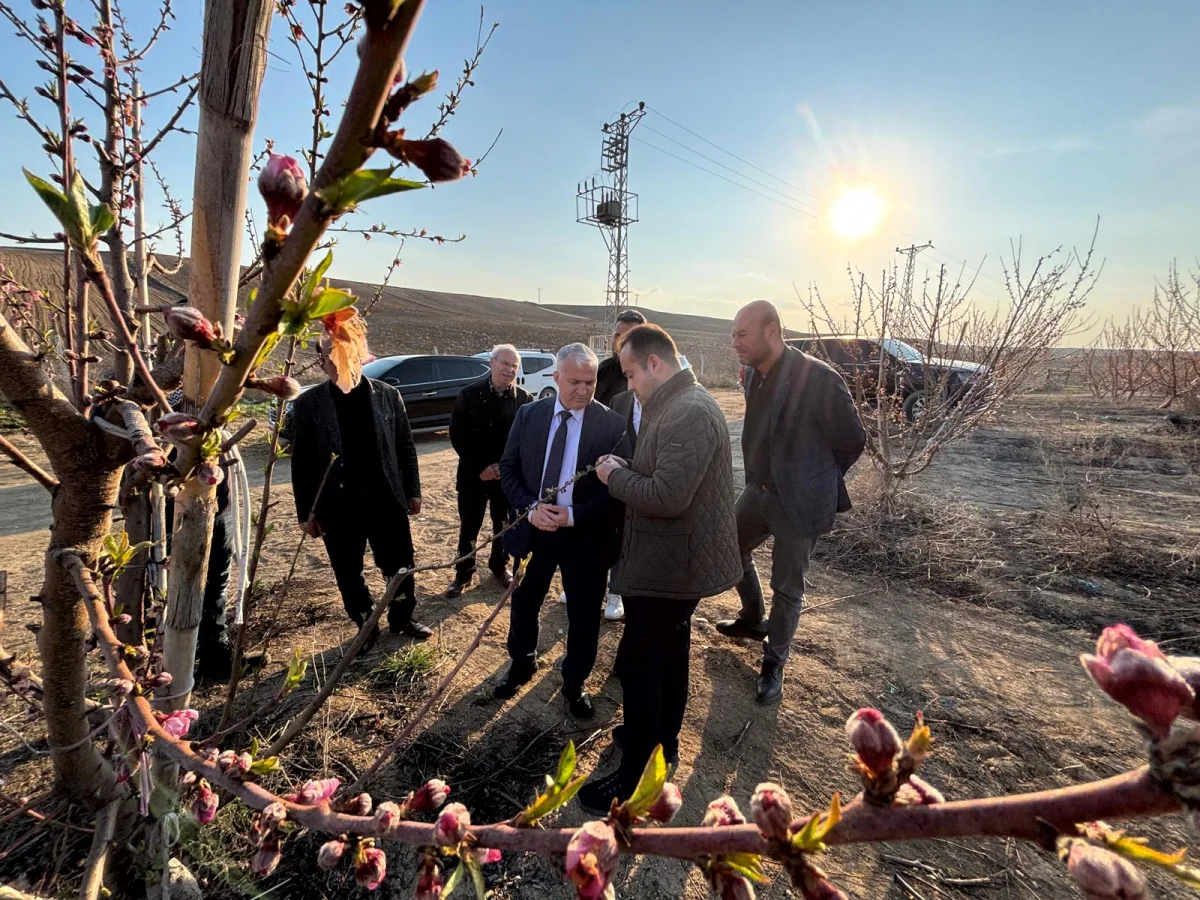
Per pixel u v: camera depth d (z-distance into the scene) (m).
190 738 2.46
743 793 2.32
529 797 2.26
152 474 0.77
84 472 0.99
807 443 2.75
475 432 3.89
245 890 1.82
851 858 2.05
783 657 2.87
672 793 0.63
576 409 2.76
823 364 2.79
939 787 2.36
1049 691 2.95
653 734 2.10
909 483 6.36
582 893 0.54
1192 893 1.93
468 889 1.90
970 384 5.75
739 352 2.90
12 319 1.18
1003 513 5.60
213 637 2.91
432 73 0.43
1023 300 5.53
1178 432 9.72
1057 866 2.01
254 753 0.91
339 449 2.96
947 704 2.85
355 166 0.45
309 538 5.04
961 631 3.55
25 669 1.28
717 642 3.47
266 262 0.53
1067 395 16.17
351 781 2.29
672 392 2.12
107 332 1.19
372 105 0.42
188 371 0.96
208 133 0.84
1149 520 5.38
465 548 4.02
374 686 2.91
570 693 2.70
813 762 2.49
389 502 3.18
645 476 2.08
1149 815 0.39
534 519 2.55
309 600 3.79
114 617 1.13
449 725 2.65
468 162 0.44
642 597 2.10
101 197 1.14
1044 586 4.12
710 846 0.58
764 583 4.31
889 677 3.08
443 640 3.39
